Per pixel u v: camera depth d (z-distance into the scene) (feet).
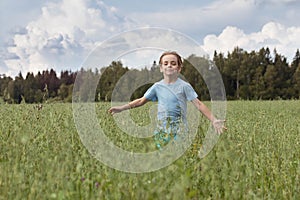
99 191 13.41
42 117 26.45
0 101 32.68
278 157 19.36
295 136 25.81
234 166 15.43
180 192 12.45
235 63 190.29
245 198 14.60
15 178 14.11
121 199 13.47
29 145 18.42
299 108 65.98
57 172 14.06
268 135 25.64
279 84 208.33
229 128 27.09
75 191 13.47
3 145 18.89
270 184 16.74
